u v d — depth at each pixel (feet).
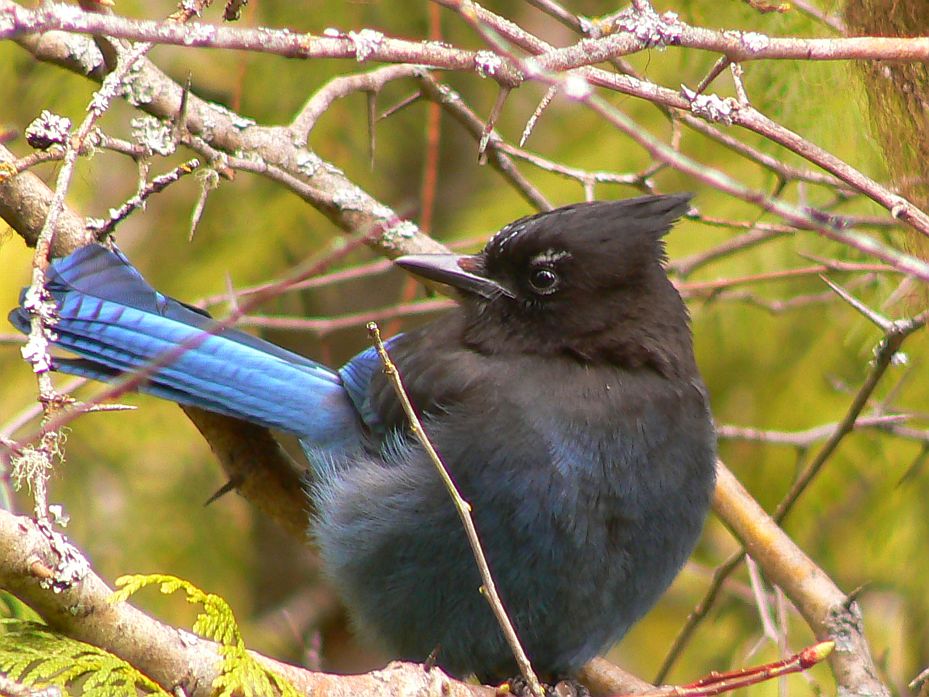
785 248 44.83
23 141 41.75
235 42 22.12
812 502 44.86
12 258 43.93
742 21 36.17
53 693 19.15
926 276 21.40
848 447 44.65
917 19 30.53
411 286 43.19
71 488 44.80
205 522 46.60
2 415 44.06
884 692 30.53
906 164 31.45
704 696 23.73
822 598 31.99
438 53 24.39
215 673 21.25
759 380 45.96
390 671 24.09
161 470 46.47
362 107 47.34
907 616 43.96
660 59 41.88
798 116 36.32
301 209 47.09
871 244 21.57
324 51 23.21
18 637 20.52
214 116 35.12
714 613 46.75
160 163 47.55
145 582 21.11
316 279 38.32
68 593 20.13
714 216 44.62
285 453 35.50
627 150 46.14
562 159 47.16
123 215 26.94
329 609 49.73
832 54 24.73
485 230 46.26
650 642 48.44
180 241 47.24
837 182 34.96
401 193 53.93
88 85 42.34
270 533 50.37
